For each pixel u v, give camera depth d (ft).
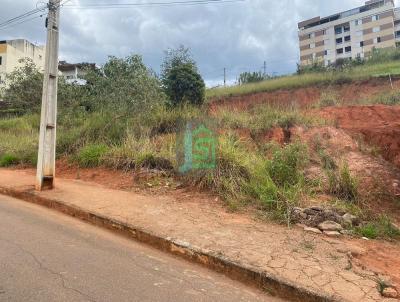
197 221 20.36
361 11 247.09
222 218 21.06
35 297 11.50
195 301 12.16
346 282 13.24
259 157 28.71
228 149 28.19
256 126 37.37
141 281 13.41
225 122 38.45
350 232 19.61
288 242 17.30
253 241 17.29
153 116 42.06
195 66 79.92
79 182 31.86
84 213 22.26
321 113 43.65
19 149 46.75
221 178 26.37
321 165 29.14
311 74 106.11
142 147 34.86
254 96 97.09
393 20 234.58
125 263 15.12
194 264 15.80
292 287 12.85
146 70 52.13
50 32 28.35
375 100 59.31
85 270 13.97
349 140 33.63
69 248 16.43
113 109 45.83
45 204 25.63
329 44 256.73
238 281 14.29
